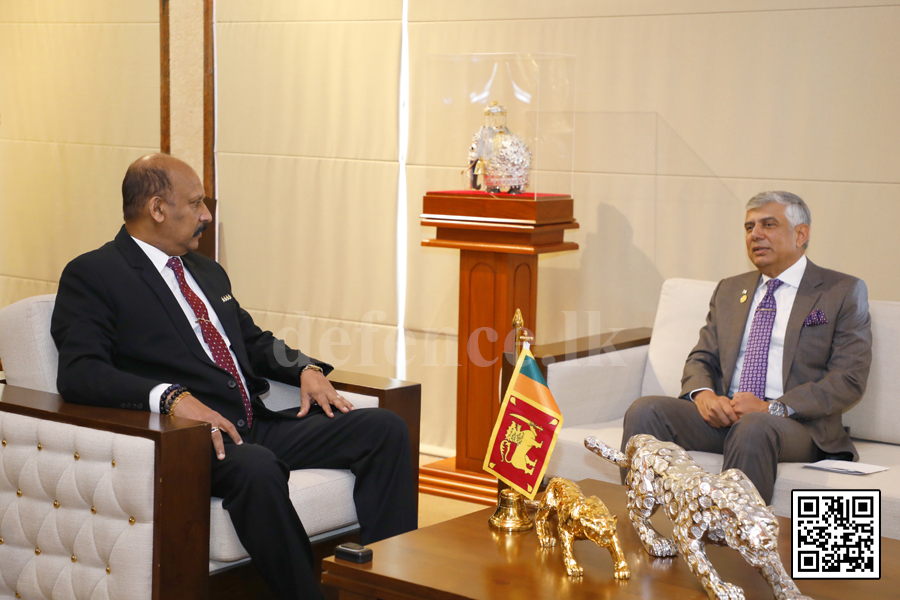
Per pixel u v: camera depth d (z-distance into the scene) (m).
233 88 4.77
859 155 3.45
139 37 5.05
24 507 2.17
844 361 2.73
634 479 1.80
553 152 3.73
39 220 5.52
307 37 4.54
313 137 4.58
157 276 2.45
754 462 2.48
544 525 1.85
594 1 3.88
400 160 4.37
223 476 2.16
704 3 3.67
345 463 2.43
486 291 3.65
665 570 1.75
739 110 3.65
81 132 5.31
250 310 4.86
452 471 3.77
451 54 3.81
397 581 1.67
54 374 2.43
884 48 3.36
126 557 2.01
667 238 3.83
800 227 2.85
